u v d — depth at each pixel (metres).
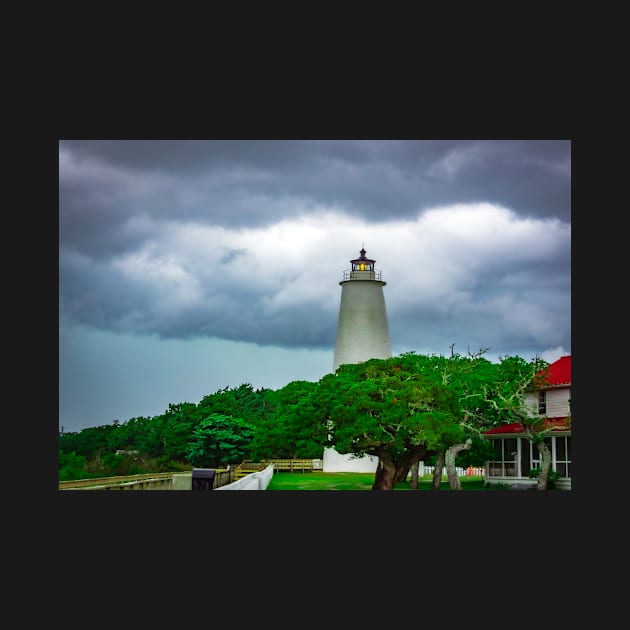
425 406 58.38
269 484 72.25
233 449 108.62
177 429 117.50
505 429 71.75
